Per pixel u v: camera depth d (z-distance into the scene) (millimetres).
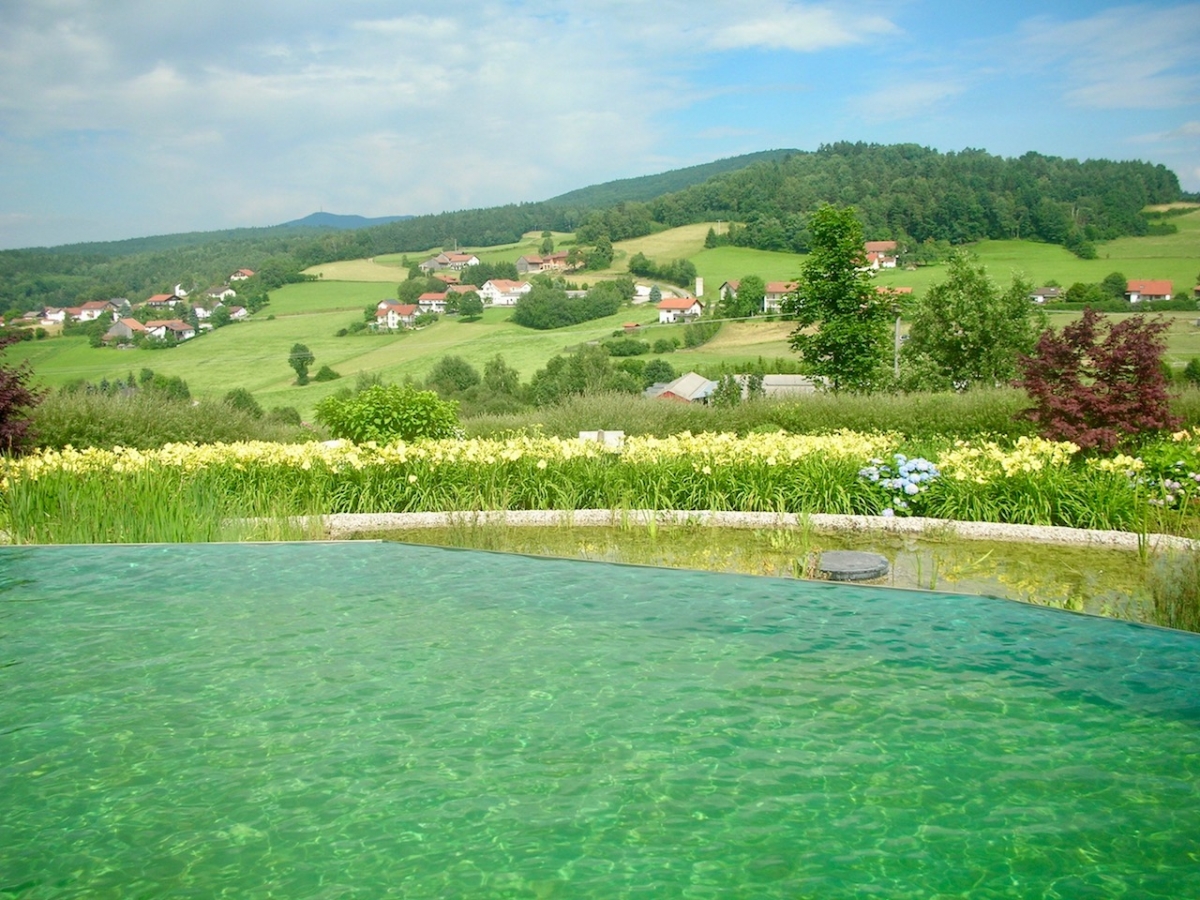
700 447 9570
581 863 3002
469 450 9742
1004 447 12812
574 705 4172
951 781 3486
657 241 109125
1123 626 5129
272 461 9570
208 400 17016
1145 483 8062
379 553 7000
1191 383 17141
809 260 21891
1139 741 3783
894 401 16062
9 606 5703
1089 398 9500
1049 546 7250
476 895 2840
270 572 6500
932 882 2887
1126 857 3006
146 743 3836
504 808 3336
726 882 2896
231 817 3297
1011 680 4422
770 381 47625
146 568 6598
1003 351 22641
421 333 82438
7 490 8164
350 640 5059
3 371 11359
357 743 3826
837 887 2865
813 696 4258
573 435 16078
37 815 3318
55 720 4051
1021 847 3064
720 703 4191
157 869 3000
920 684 4387
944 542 7469
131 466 9266
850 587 5957
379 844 3125
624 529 8273
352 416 12680
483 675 4539
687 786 3471
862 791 3422
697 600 5754
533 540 7945
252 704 4207
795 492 8648
